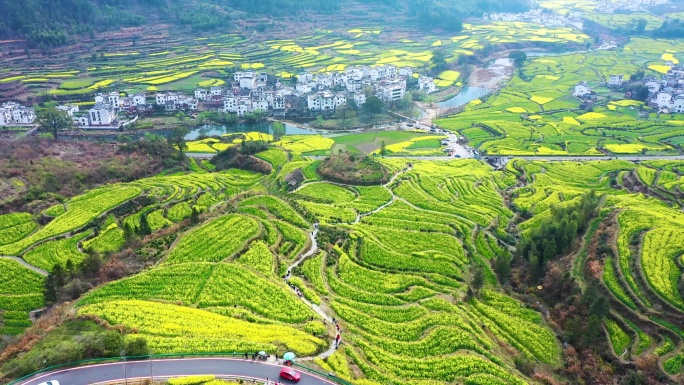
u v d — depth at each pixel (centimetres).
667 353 11012
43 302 13612
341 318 11625
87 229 17775
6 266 15225
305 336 10225
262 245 14488
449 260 15225
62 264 15325
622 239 14762
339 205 19400
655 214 16450
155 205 19650
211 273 12719
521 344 11675
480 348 10881
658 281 12838
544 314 12975
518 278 14638
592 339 11412
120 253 14500
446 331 11294
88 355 8962
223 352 9400
